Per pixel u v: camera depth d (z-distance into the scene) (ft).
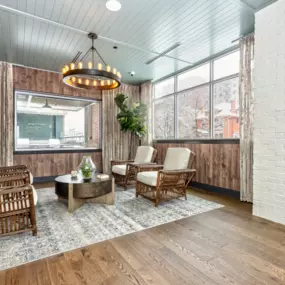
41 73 16.46
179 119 16.93
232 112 12.87
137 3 8.58
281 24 8.17
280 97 8.21
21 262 5.70
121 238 7.11
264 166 8.78
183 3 8.61
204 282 4.98
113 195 10.61
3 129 14.67
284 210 8.13
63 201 11.02
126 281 5.00
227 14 9.39
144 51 13.10
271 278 5.12
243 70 11.21
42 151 16.49
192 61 14.70
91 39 11.51
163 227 8.00
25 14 9.15
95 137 19.84
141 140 20.02
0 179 7.53
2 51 13.01
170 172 10.40
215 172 13.24
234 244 6.72
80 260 5.83
